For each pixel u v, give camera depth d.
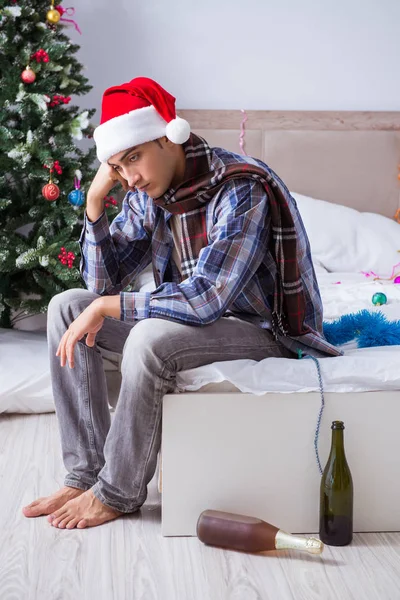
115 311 1.72
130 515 1.88
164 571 1.60
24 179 3.12
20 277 3.15
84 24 3.63
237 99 3.77
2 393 2.69
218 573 1.59
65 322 1.92
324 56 3.77
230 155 1.84
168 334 1.72
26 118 2.98
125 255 2.04
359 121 3.77
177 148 1.81
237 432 1.77
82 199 2.92
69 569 1.61
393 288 2.89
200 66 3.73
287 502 1.80
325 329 2.11
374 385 1.78
